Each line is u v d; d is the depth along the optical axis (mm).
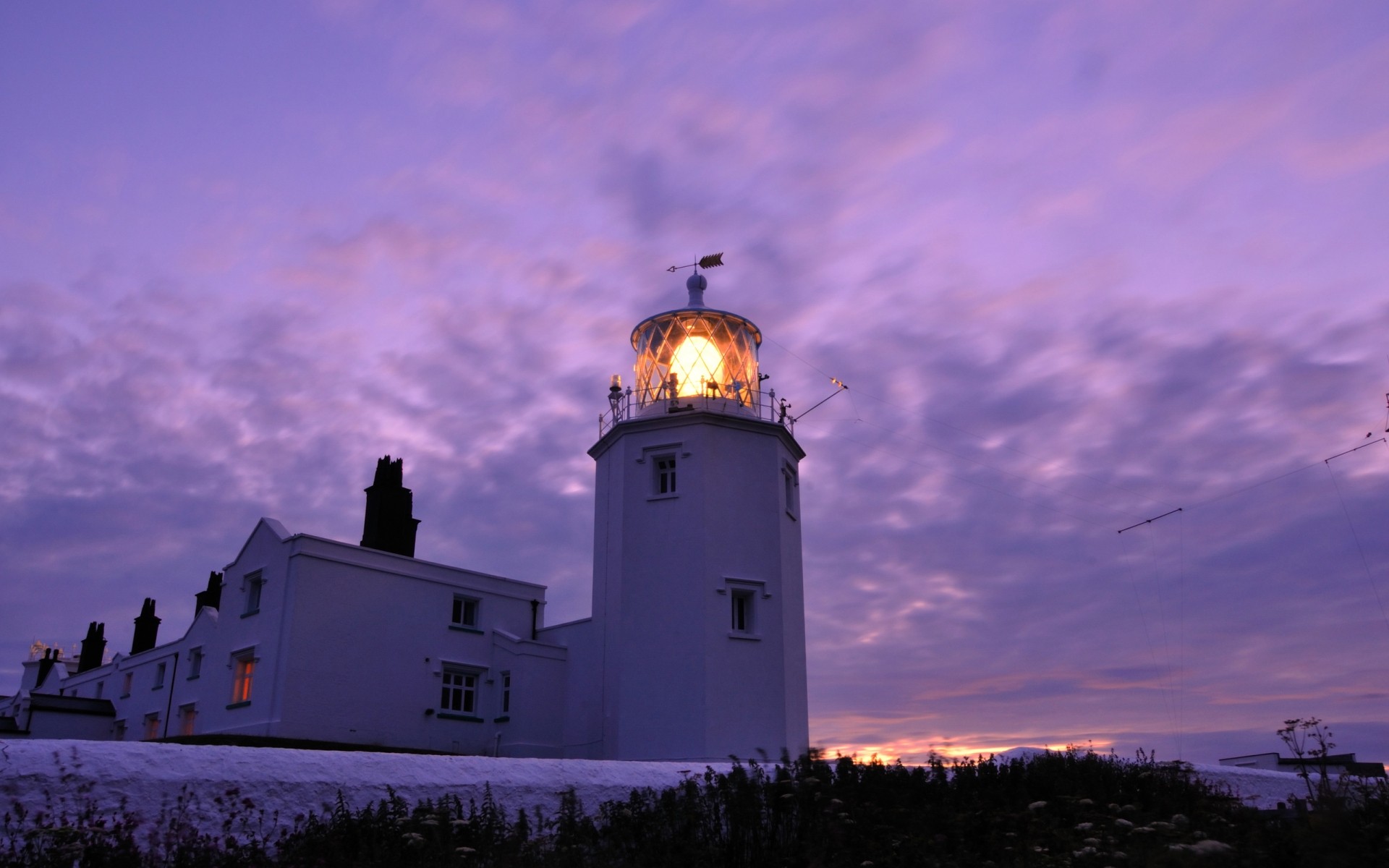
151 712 36656
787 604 31562
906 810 13516
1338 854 10492
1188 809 15602
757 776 13969
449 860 11992
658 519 31266
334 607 29906
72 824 12055
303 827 13727
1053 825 13188
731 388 33750
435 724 31469
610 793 16547
